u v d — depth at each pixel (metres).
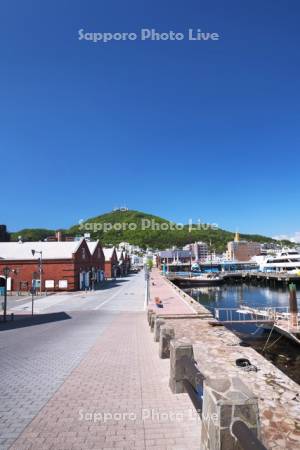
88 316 27.31
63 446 5.20
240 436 3.51
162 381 8.58
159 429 5.81
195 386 6.82
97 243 70.81
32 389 7.98
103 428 5.84
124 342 14.59
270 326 30.05
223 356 12.42
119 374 9.26
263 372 10.48
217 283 96.12
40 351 12.73
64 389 7.97
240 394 4.04
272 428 6.61
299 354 25.66
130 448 5.15
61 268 51.19
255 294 77.00
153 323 17.33
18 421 6.11
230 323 31.25
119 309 32.09
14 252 53.50
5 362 10.87
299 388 9.05
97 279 69.31
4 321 24.92
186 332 18.00
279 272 98.50
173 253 160.25
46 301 39.53
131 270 140.75
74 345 13.98
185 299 38.00
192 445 5.25
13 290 51.09
